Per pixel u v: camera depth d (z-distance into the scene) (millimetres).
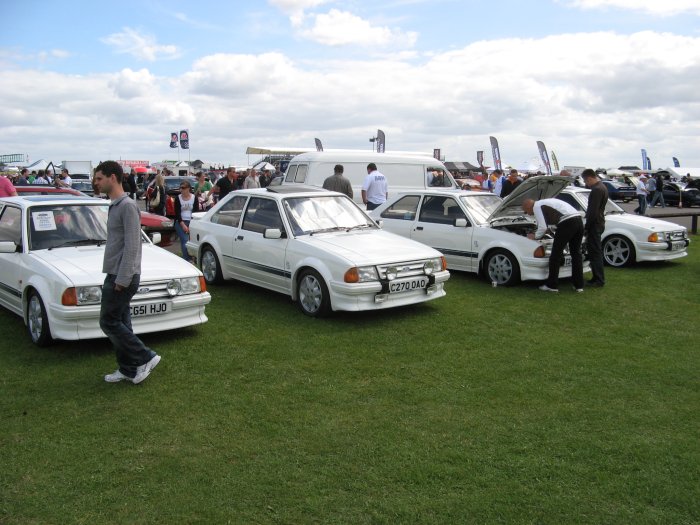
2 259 6742
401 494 3449
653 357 5965
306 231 7824
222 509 3285
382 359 5816
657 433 4285
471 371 5516
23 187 14398
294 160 16000
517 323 7164
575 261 8906
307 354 5934
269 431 4242
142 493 3439
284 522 3180
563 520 3230
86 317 5664
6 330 6605
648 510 3338
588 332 6840
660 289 9227
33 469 3699
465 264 9703
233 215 8883
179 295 6168
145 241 7363
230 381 5199
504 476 3664
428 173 16391
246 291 8750
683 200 30484
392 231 10609
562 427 4359
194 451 3941
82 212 7078
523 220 9797
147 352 5043
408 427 4332
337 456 3891
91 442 4055
